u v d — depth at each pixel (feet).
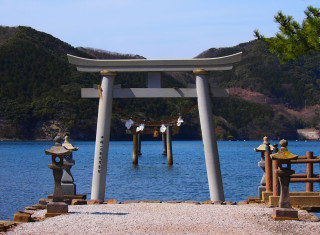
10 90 620.90
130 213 40.40
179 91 53.16
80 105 608.19
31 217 38.63
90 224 34.60
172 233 31.81
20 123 589.32
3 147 424.46
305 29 37.78
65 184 52.90
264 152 52.70
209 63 52.06
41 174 146.82
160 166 192.65
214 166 51.78
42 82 647.56
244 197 89.30
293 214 37.55
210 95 52.90
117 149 405.80
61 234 31.35
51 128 584.40
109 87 52.85
